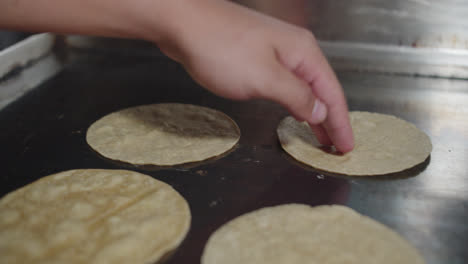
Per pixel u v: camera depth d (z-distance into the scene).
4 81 0.73
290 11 0.78
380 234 0.51
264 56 0.51
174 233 0.51
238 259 0.49
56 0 0.52
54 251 0.49
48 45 0.81
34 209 0.53
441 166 0.58
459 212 0.53
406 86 0.73
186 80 0.75
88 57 0.81
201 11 0.51
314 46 0.54
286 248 0.50
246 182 0.57
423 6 0.74
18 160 0.59
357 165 0.58
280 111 0.68
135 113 0.67
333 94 0.55
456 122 0.66
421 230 0.52
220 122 0.65
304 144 0.62
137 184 0.56
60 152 0.61
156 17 0.52
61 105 0.69
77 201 0.53
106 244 0.50
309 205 0.54
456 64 0.76
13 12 0.53
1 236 0.50
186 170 0.58
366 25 0.77
